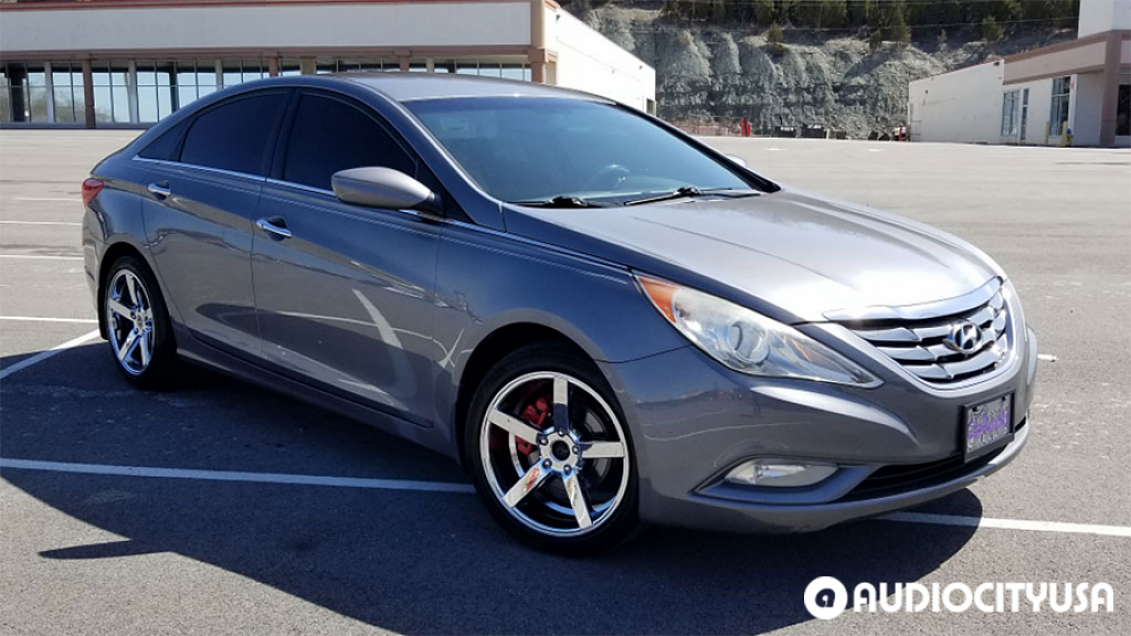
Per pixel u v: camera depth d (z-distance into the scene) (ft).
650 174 15.19
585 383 11.44
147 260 17.78
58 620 10.75
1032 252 36.29
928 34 424.87
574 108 16.35
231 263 15.99
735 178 16.22
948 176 74.74
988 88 207.82
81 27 151.74
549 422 12.14
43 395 18.63
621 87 213.46
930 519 13.29
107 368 20.45
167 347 18.03
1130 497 13.97
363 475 14.84
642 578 11.67
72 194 55.31
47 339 22.95
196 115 17.89
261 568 11.94
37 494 14.17
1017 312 12.83
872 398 10.65
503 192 13.37
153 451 15.79
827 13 424.05
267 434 16.58
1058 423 17.16
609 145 15.57
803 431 10.48
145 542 12.66
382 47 149.48
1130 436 16.48
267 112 16.43
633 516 11.42
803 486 10.71
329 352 14.60
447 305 12.69
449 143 13.99
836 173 77.87
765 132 366.43
